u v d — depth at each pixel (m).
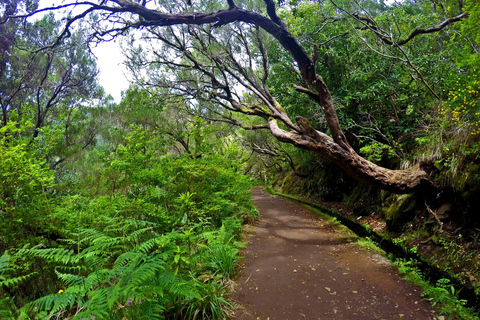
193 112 10.98
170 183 5.70
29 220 3.63
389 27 6.88
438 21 7.16
